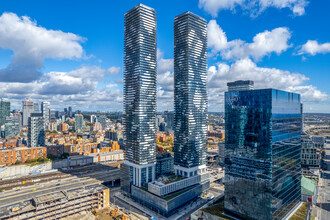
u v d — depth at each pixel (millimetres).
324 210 199625
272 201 127062
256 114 133875
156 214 198750
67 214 173250
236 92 145250
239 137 143250
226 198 150500
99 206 194000
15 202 164000
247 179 138000
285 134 146125
